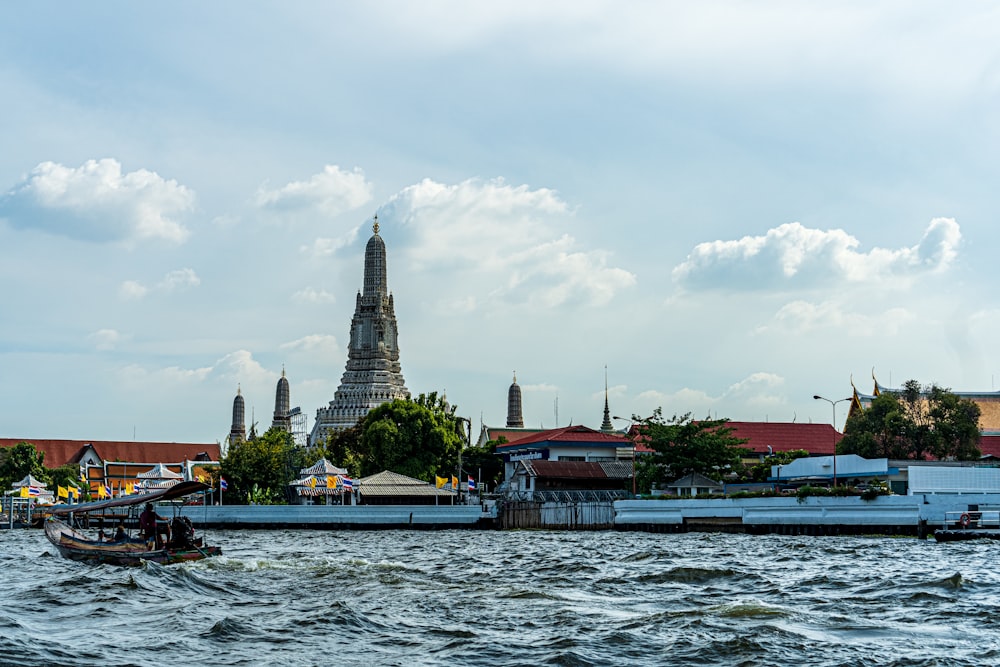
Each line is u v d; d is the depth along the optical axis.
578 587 37.44
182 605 32.69
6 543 73.06
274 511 97.50
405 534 87.94
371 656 24.70
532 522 97.31
